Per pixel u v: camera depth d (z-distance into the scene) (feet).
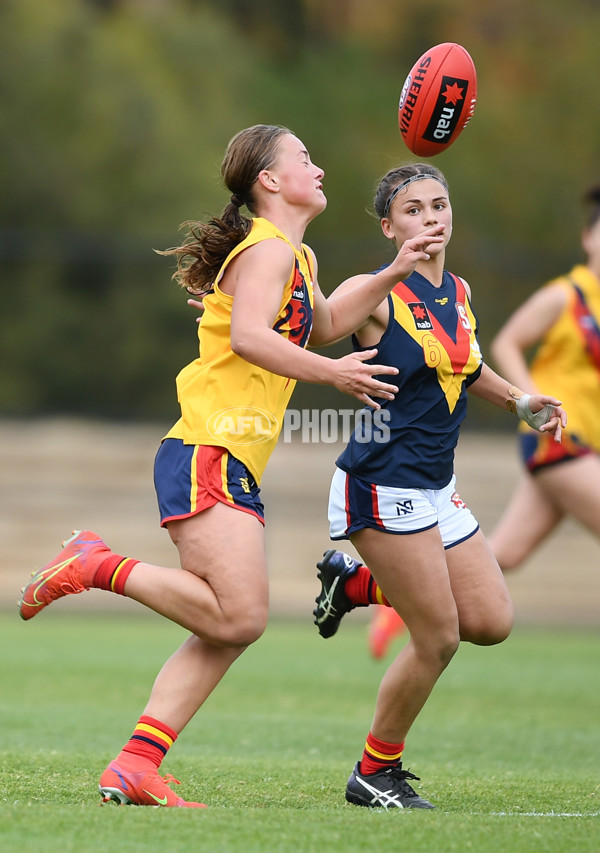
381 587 48.03
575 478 85.97
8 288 311.06
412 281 49.14
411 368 47.60
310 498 208.74
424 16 445.78
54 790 47.11
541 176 385.09
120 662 115.96
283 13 452.76
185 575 44.65
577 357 86.69
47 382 307.99
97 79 347.36
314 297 47.32
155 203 335.47
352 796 48.32
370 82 428.56
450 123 51.26
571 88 406.41
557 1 433.89
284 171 47.42
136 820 39.60
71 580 44.68
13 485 211.00
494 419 237.45
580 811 46.26
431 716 86.74
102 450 219.41
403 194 50.01
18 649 127.75
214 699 94.12
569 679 110.63
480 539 49.29
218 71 389.39
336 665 119.75
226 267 46.09
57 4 363.56
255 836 37.65
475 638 49.03
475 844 37.04
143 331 307.99
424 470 47.57
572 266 264.93
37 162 331.98
